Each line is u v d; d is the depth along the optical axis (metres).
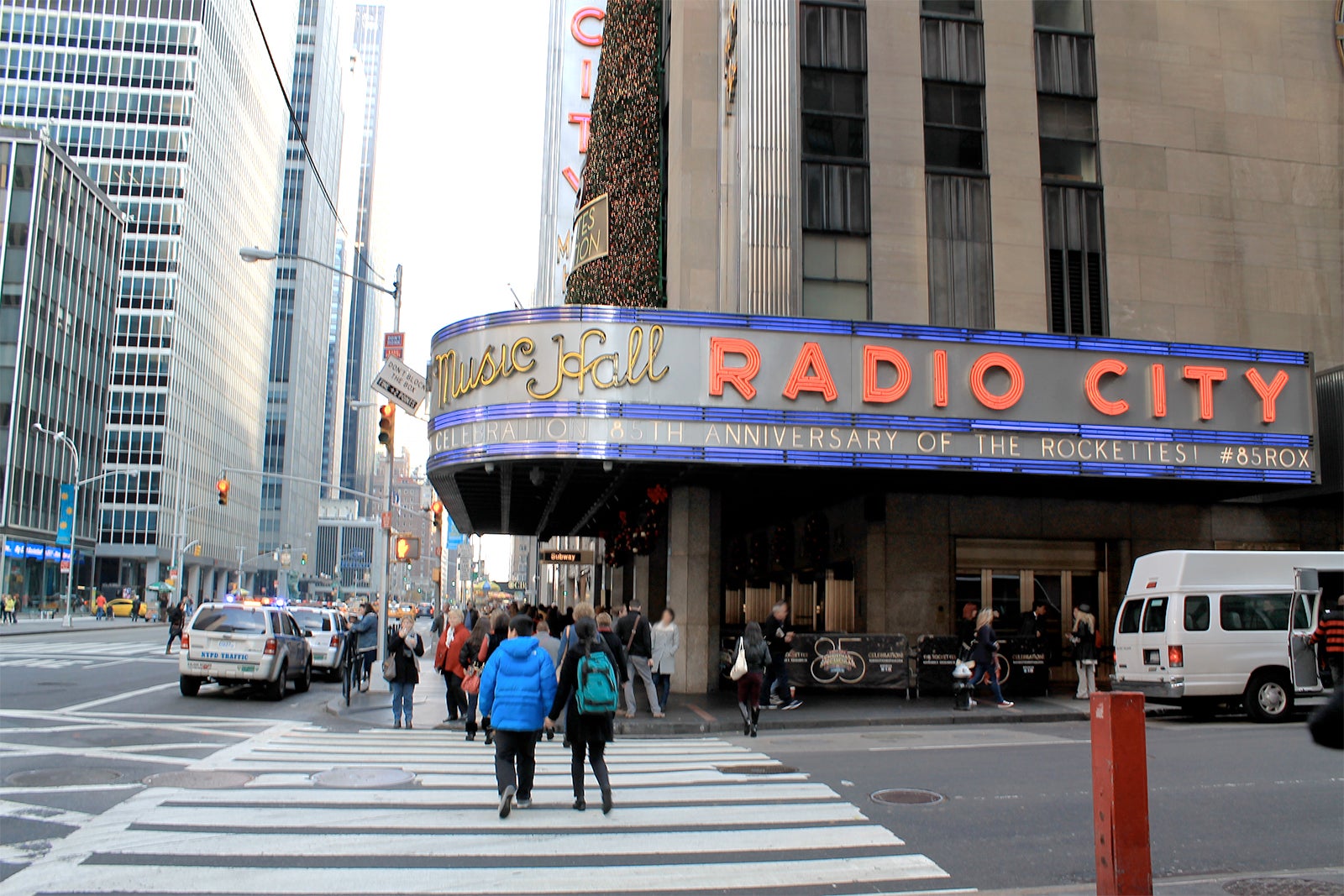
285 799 9.39
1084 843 7.91
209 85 114.06
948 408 17.88
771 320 17.45
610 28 27.27
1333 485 20.22
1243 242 22.33
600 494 24.30
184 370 108.62
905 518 21.55
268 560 150.38
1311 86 23.34
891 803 9.42
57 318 78.69
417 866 7.14
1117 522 22.30
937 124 21.64
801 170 20.88
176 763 11.44
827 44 21.55
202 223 113.50
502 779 8.71
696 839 7.98
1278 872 6.94
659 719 16.00
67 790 9.69
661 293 23.95
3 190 73.56
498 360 17.53
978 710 17.30
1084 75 22.36
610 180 25.84
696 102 22.78
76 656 29.56
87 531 85.25
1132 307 21.58
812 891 6.64
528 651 8.94
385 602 23.58
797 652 19.19
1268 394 19.22
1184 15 22.98
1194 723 16.02
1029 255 21.41
